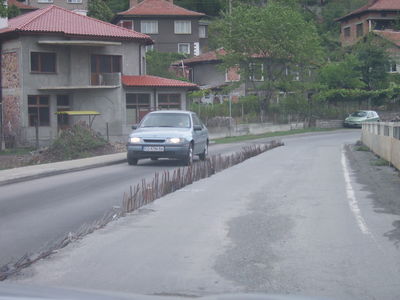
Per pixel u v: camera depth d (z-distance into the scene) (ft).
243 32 165.89
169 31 239.71
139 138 70.33
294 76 173.47
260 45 165.07
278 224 33.14
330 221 34.01
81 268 23.86
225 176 58.34
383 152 74.02
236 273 23.22
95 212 37.73
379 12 238.27
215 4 293.23
